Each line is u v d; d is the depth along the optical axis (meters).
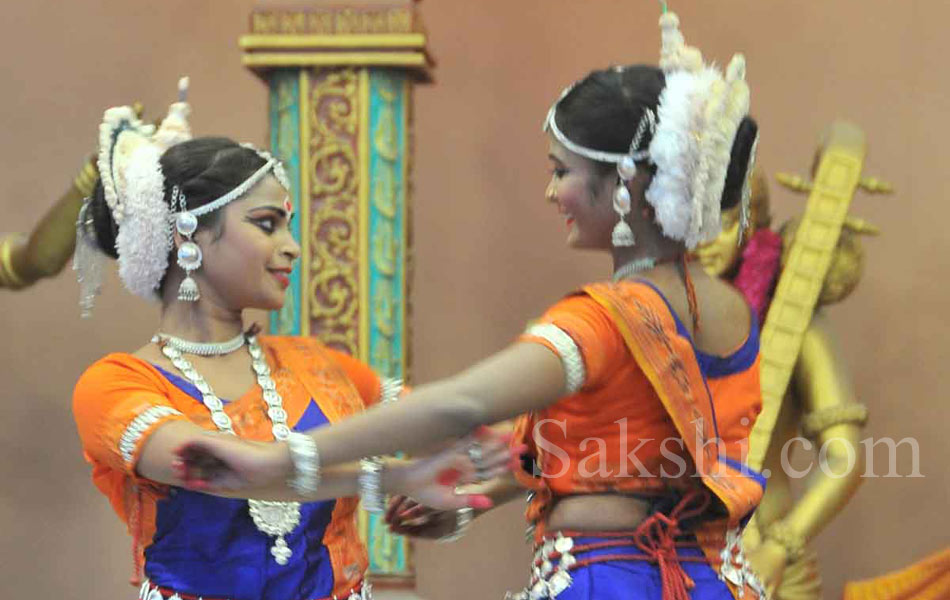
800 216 11.50
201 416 6.29
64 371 14.08
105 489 6.44
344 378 6.87
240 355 6.67
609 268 13.77
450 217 14.05
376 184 10.66
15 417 14.05
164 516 6.26
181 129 6.81
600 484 5.70
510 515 13.78
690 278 5.82
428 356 14.01
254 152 6.64
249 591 6.21
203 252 6.49
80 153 14.13
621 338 5.48
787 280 10.91
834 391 10.77
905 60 13.35
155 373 6.33
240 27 13.99
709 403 5.63
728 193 5.95
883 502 13.24
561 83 13.91
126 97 14.10
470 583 13.79
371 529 10.57
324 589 6.43
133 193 6.45
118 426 6.01
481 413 5.17
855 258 10.97
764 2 13.59
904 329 13.30
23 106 14.19
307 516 6.40
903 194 13.34
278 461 5.31
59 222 11.41
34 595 13.88
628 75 5.77
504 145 14.00
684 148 5.59
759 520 10.70
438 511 6.82
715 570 5.80
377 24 10.59
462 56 14.05
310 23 10.62
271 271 6.61
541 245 13.92
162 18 14.10
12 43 14.23
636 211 5.77
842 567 13.25
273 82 10.84
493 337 13.95
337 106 10.68
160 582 6.25
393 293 10.66
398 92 10.73
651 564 5.67
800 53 13.53
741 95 5.77
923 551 13.12
